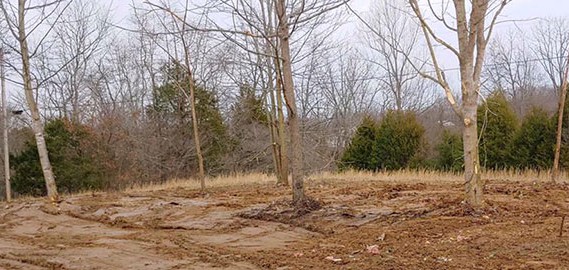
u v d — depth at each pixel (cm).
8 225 1026
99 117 2489
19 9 1340
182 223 909
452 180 1484
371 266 517
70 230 926
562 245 535
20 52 1369
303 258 587
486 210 747
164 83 2472
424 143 2217
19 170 2336
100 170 2352
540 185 1180
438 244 590
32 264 634
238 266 571
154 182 2438
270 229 799
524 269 464
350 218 804
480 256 521
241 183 1684
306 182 1560
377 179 1599
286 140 1648
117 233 857
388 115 2294
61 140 2297
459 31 731
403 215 782
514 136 1872
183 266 585
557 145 1273
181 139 2447
